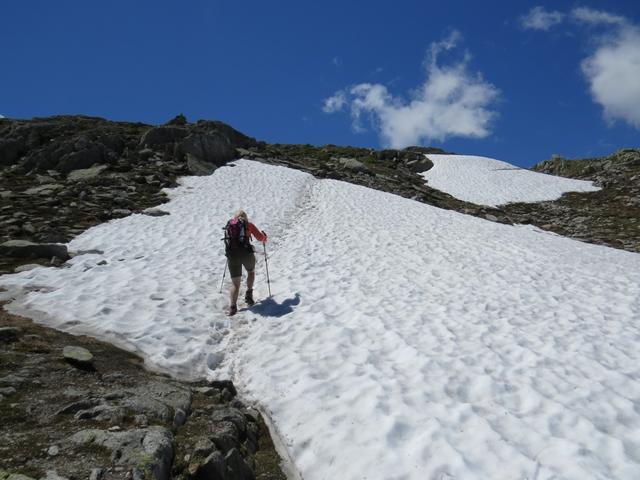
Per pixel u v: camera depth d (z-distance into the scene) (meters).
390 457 6.04
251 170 34.34
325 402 7.45
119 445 5.34
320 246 18.44
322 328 10.34
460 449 6.18
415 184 48.00
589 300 13.03
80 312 10.22
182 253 15.69
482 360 8.91
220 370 8.92
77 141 28.14
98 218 18.44
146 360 8.70
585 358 9.06
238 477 5.64
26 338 8.38
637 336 10.41
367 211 25.62
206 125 42.56
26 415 5.86
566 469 5.78
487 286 14.07
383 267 15.93
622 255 21.14
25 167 26.50
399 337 9.87
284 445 6.69
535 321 11.21
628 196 42.16
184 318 10.61
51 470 4.77
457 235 21.14
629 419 7.01
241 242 11.57
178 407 6.81
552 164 77.69
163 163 30.67
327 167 45.03
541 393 7.71
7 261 13.15
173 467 5.40
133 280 12.58
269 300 12.30
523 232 23.88
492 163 60.81
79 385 6.99
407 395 7.54
